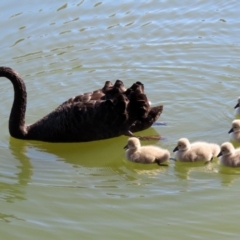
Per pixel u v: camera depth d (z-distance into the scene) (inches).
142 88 568.4
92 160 538.6
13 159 541.0
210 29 776.3
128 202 464.4
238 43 737.0
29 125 582.9
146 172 509.0
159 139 549.0
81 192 482.0
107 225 439.8
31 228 442.9
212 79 655.1
